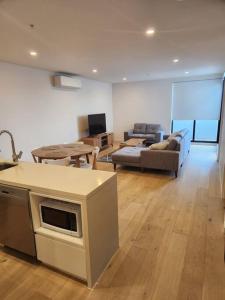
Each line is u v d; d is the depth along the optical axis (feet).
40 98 16.89
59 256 5.61
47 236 5.64
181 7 6.85
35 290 5.33
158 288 5.29
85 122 22.97
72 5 6.57
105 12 7.12
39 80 16.70
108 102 27.48
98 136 22.49
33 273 5.89
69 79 18.83
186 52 12.57
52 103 18.20
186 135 17.19
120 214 8.95
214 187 11.75
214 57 13.92
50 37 9.49
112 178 5.99
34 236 5.87
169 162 13.51
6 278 5.73
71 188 5.12
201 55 13.34
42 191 5.29
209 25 8.40
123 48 11.46
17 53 12.00
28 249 6.08
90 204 4.93
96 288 5.34
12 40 9.82
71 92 20.48
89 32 8.96
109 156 19.57
